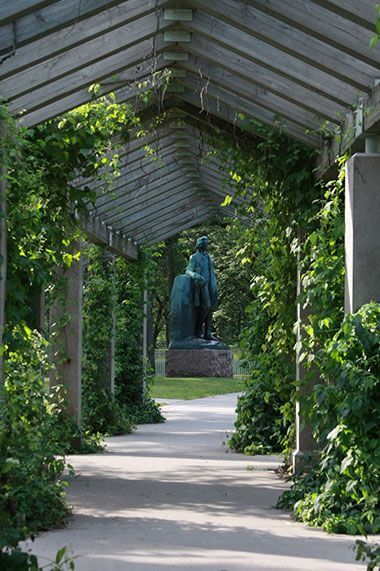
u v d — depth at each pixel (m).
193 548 6.70
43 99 8.90
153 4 7.90
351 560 6.29
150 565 6.06
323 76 8.39
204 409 24.38
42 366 9.17
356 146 8.66
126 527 7.60
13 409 7.21
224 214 17.69
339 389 7.51
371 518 7.29
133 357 19.77
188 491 9.80
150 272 19.23
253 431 14.20
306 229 10.66
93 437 14.02
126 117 10.97
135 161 13.23
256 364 14.20
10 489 7.13
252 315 14.29
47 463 8.04
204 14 8.45
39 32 7.31
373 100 7.73
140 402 19.81
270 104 9.74
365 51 7.21
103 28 7.86
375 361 7.50
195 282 37.78
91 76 8.95
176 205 16.73
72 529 7.49
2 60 7.41
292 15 7.25
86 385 16.91
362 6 6.76
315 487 8.61
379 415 7.49
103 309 16.92
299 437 10.72
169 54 9.84
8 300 8.62
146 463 12.36
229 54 9.09
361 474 7.46
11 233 8.68
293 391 11.27
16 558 4.25
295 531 7.45
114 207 14.70
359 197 8.09
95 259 16.81
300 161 10.69
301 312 10.71
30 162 9.83
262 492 9.77
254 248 12.53
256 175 11.26
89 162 10.82
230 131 11.42
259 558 6.33
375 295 8.02
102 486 10.11
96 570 5.89
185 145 13.29
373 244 8.05
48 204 10.21
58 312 13.72
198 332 38.22
